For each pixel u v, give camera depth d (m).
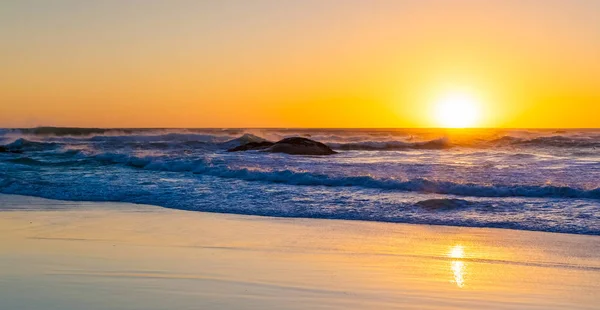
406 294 5.16
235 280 5.59
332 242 8.02
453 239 8.33
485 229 9.20
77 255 6.80
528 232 8.93
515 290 5.43
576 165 20.98
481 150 35.59
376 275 5.96
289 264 6.48
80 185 15.52
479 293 5.28
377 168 19.88
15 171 19.94
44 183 16.03
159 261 6.52
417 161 24.30
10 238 8.12
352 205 11.66
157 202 12.62
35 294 4.87
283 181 15.91
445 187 13.59
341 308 4.63
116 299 4.75
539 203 11.60
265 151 30.92
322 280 5.66
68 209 11.70
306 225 9.59
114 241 7.93
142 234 8.60
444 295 5.16
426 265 6.55
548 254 7.28
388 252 7.33
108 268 6.05
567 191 12.52
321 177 15.56
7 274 5.68
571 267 6.53
